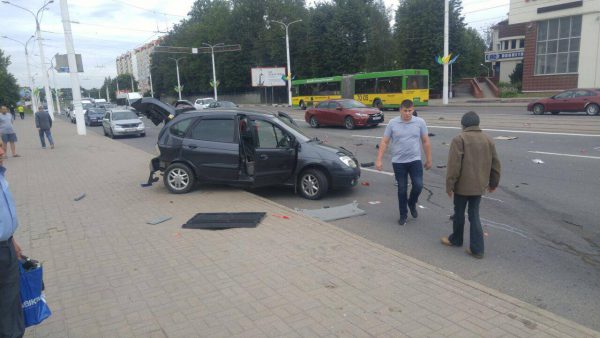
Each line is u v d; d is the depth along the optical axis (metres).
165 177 8.70
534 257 5.25
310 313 3.72
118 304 4.00
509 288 4.45
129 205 7.77
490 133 15.81
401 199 6.56
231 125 8.53
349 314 3.69
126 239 5.84
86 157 14.95
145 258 5.12
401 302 3.88
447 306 3.79
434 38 46.00
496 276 4.74
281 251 5.20
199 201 7.91
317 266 4.72
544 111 22.25
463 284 4.23
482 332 3.38
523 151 12.15
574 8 35.12
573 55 36.16
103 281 4.52
